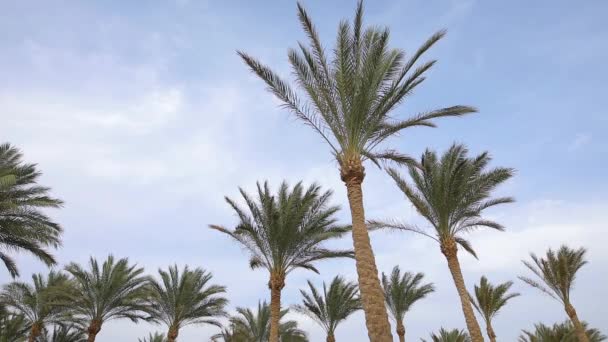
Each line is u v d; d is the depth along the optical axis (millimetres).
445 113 12688
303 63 12172
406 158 13383
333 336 27344
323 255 18891
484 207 18344
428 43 11617
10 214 16109
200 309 26203
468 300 16547
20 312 27016
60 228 17188
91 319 25141
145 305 25578
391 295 29062
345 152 12305
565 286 24609
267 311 32969
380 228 18781
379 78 11969
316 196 17844
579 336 23750
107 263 26094
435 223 18156
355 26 11914
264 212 18328
